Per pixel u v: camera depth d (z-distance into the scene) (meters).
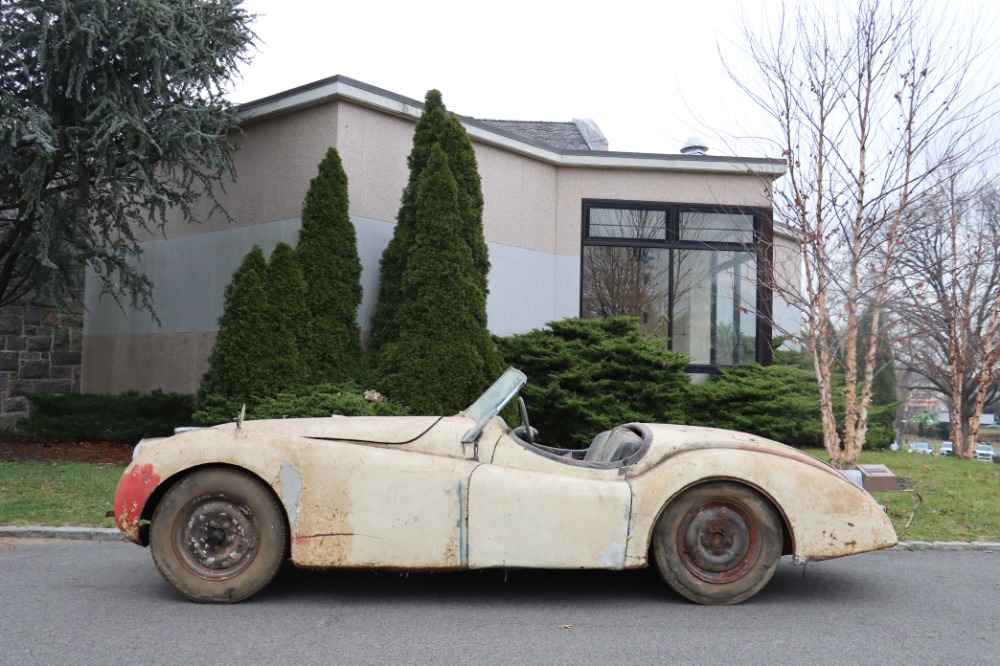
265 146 12.12
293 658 3.85
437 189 10.79
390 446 4.89
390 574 5.48
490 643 4.12
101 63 9.98
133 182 10.88
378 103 11.54
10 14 9.88
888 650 4.12
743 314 14.64
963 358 15.91
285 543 4.73
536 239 13.86
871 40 8.91
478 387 10.51
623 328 12.30
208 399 9.90
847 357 9.65
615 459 5.24
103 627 4.28
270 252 11.95
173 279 13.30
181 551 4.71
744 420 11.91
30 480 8.57
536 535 4.68
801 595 5.20
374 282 11.64
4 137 9.34
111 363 14.34
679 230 14.52
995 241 14.80
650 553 4.99
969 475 10.04
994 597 5.23
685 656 3.98
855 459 9.29
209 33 10.90
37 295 12.05
